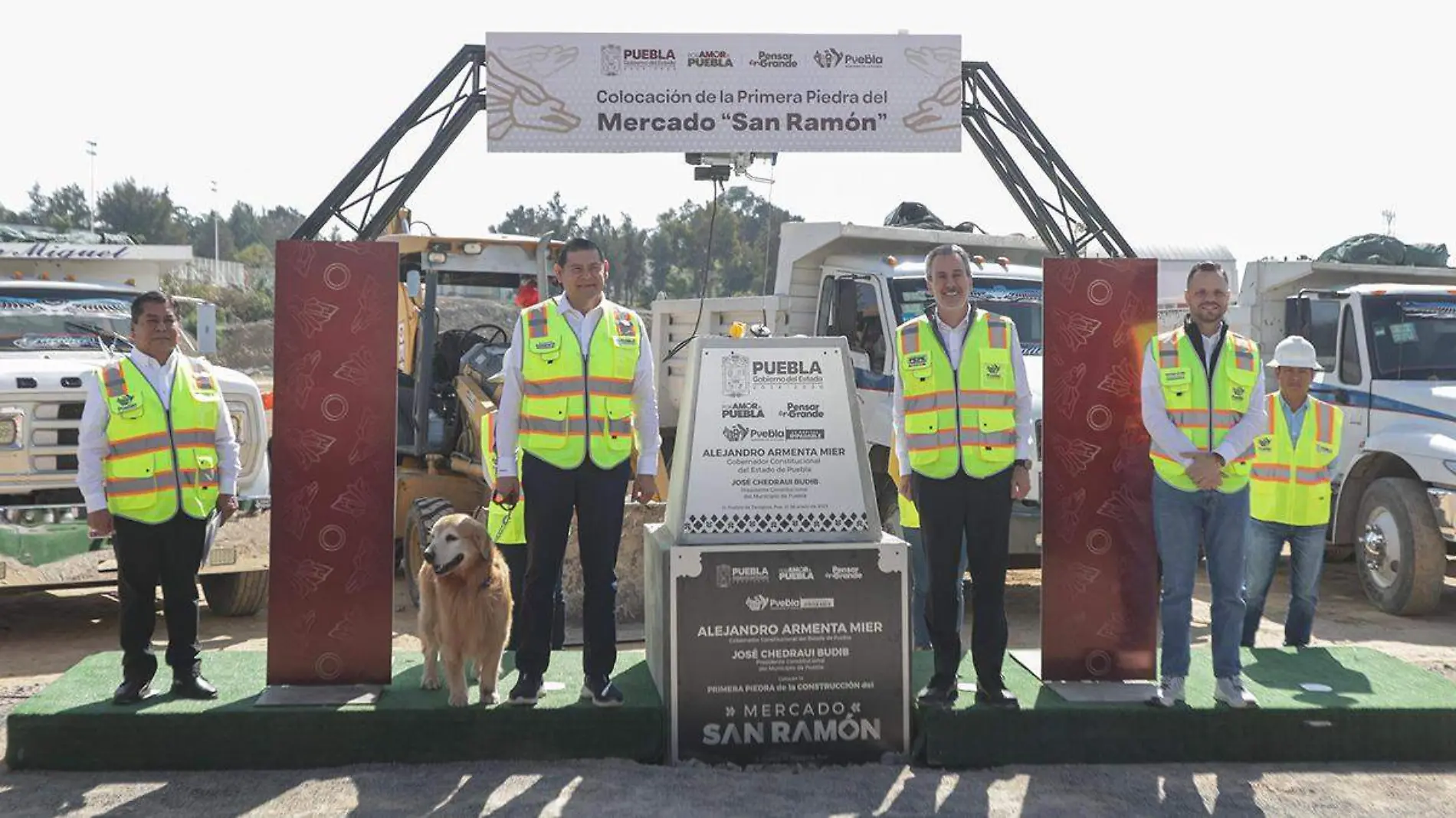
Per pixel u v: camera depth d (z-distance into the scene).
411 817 4.67
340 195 9.67
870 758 5.41
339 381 5.62
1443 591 10.69
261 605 9.28
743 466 5.46
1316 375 10.48
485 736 5.29
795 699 5.37
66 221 77.44
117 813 4.71
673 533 5.54
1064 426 5.81
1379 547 9.56
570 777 5.10
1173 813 4.84
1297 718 5.44
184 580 5.50
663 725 5.37
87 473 5.38
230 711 5.24
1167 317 13.46
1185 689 5.74
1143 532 5.85
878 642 5.41
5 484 7.84
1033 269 10.39
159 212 97.94
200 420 5.53
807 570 5.37
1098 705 5.46
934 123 9.59
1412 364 9.95
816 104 9.48
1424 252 13.06
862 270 9.95
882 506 9.57
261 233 114.75
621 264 71.19
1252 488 7.27
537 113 9.32
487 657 5.30
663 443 12.38
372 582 5.64
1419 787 5.14
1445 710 5.48
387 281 5.62
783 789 5.03
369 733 5.25
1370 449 9.75
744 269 59.78
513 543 6.72
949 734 5.33
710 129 9.43
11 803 4.80
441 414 10.30
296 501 5.60
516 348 5.39
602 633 5.41
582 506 5.34
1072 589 5.84
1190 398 5.45
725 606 5.33
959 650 5.55
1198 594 10.49
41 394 7.93
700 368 5.48
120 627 5.57
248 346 44.69
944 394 5.40
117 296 9.74
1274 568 7.23
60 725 5.18
